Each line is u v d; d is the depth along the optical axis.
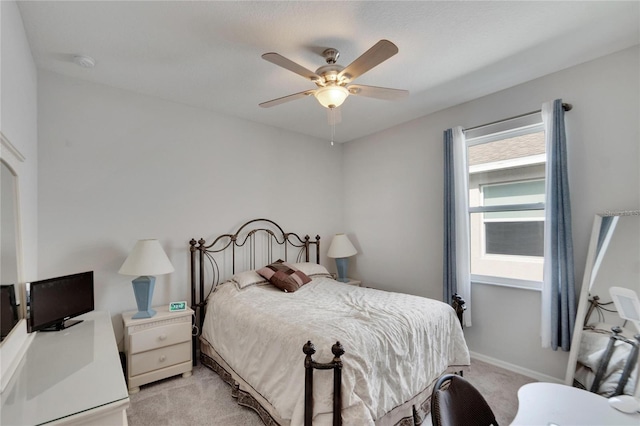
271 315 2.28
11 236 1.63
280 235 4.02
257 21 1.93
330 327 1.98
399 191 3.93
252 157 3.76
